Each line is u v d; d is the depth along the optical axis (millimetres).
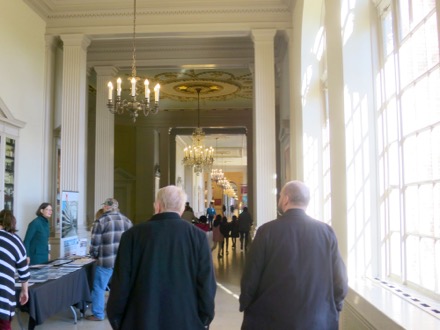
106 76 10828
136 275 2801
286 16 8539
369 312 3246
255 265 2809
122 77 12961
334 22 4723
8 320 3727
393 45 4020
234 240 15602
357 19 4480
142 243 2822
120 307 2764
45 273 5406
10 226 4414
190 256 2857
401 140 3893
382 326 2936
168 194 2980
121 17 8711
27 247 6613
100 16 8734
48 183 8727
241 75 13039
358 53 4441
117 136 17938
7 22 7387
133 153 17891
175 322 2734
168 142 17781
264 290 2789
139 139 17688
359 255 4262
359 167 4332
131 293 2793
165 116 17656
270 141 8383
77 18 8742
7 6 7391
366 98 4406
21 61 7863
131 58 10875
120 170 17516
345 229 4316
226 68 11281
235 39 10805
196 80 13570
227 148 29297
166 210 2969
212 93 15141
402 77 3881
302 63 7227
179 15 8656
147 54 10906
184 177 28703
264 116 8430
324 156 6895
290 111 8445
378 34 4441
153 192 17500
